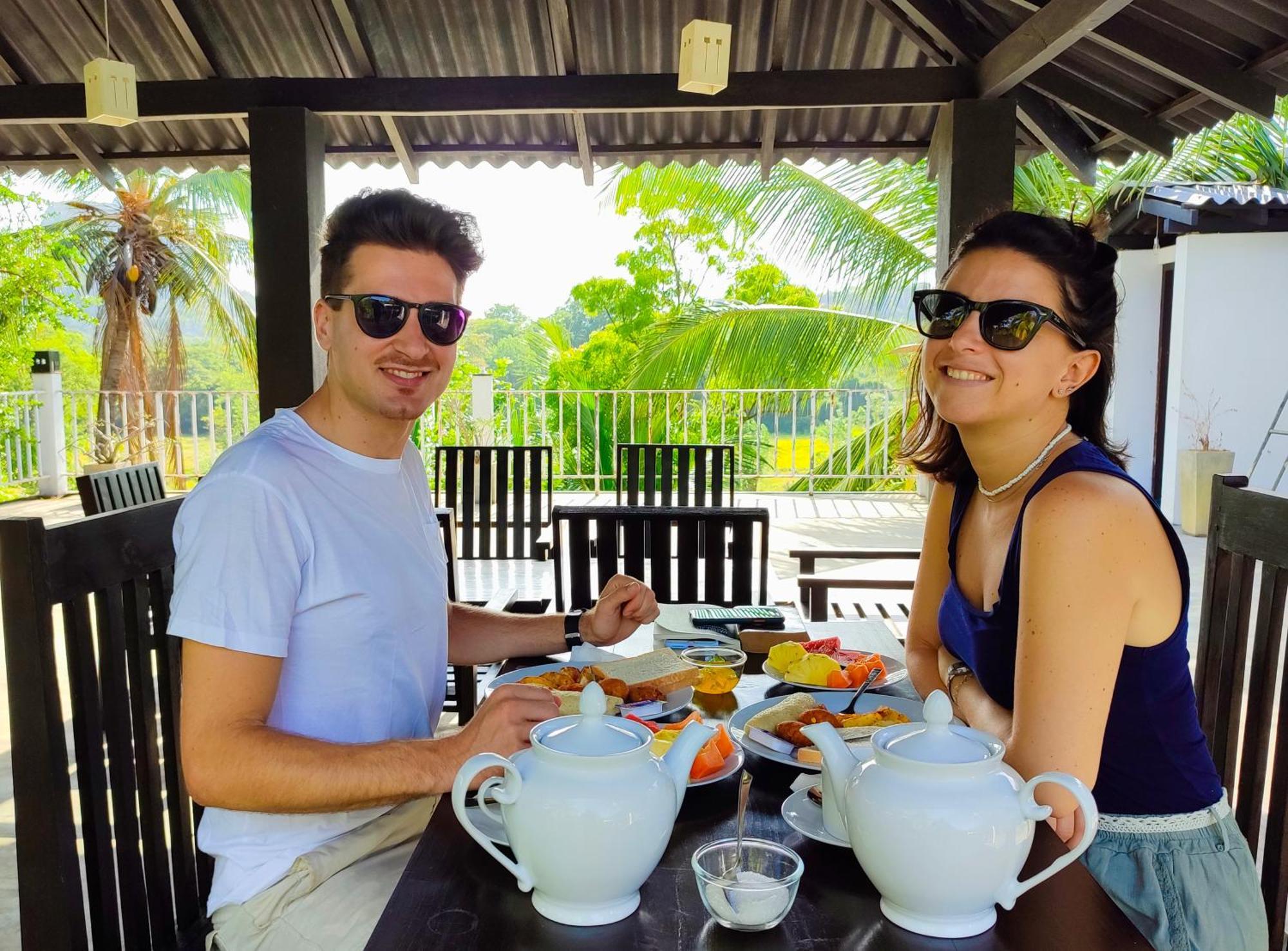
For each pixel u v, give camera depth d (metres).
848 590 5.65
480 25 4.71
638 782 0.95
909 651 1.75
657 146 5.23
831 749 1.08
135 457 10.34
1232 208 7.98
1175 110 4.20
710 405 9.63
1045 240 1.31
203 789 1.20
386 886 1.29
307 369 4.55
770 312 9.32
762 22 4.69
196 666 1.24
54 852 1.35
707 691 1.71
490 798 1.21
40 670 1.34
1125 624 1.24
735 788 1.31
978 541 1.55
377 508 1.42
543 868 0.95
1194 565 6.73
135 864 1.55
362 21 4.63
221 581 1.24
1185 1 3.36
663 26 4.70
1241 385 8.48
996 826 0.91
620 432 9.73
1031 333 1.30
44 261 12.58
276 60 4.88
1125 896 1.34
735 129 5.17
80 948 1.38
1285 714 1.61
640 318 14.73
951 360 1.35
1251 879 1.36
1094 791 1.38
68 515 8.66
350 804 1.19
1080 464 1.31
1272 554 1.70
